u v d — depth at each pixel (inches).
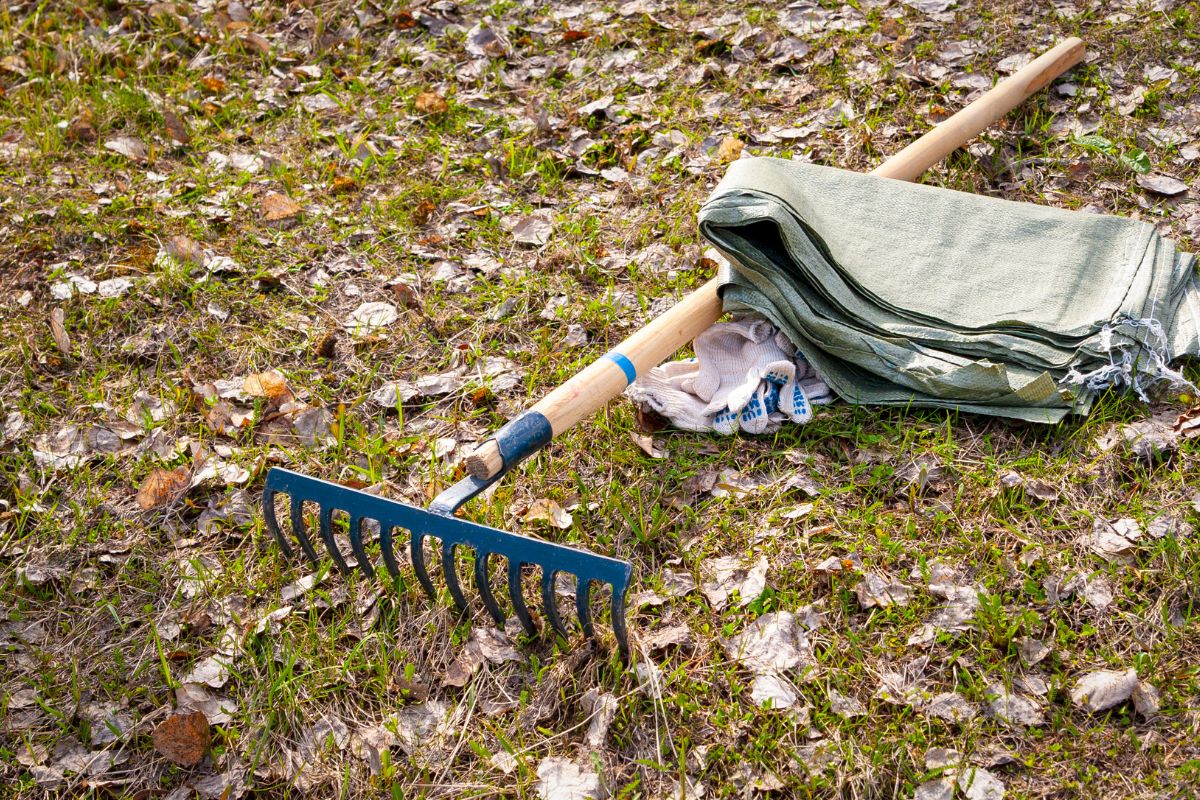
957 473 111.7
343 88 190.9
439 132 177.5
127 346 137.8
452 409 127.5
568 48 195.9
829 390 122.0
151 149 174.9
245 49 202.8
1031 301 122.5
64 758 95.4
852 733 90.9
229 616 106.0
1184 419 112.6
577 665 98.9
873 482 111.7
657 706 93.8
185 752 94.3
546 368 131.4
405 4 209.2
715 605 102.0
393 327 139.6
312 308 143.9
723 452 118.0
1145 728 88.6
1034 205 132.3
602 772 90.1
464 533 97.3
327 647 102.0
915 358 117.6
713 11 199.3
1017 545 104.2
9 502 118.4
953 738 89.7
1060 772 86.6
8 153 175.3
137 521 116.0
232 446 124.6
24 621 106.9
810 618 100.0
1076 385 115.0
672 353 119.9
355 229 156.6
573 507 113.0
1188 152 152.6
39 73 197.8
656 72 185.6
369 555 110.7
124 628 105.7
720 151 166.6
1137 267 123.7
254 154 173.5
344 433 124.7
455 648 101.3
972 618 97.5
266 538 113.4
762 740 90.5
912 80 175.2
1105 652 94.3
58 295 144.7
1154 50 171.9
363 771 93.0
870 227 130.1
